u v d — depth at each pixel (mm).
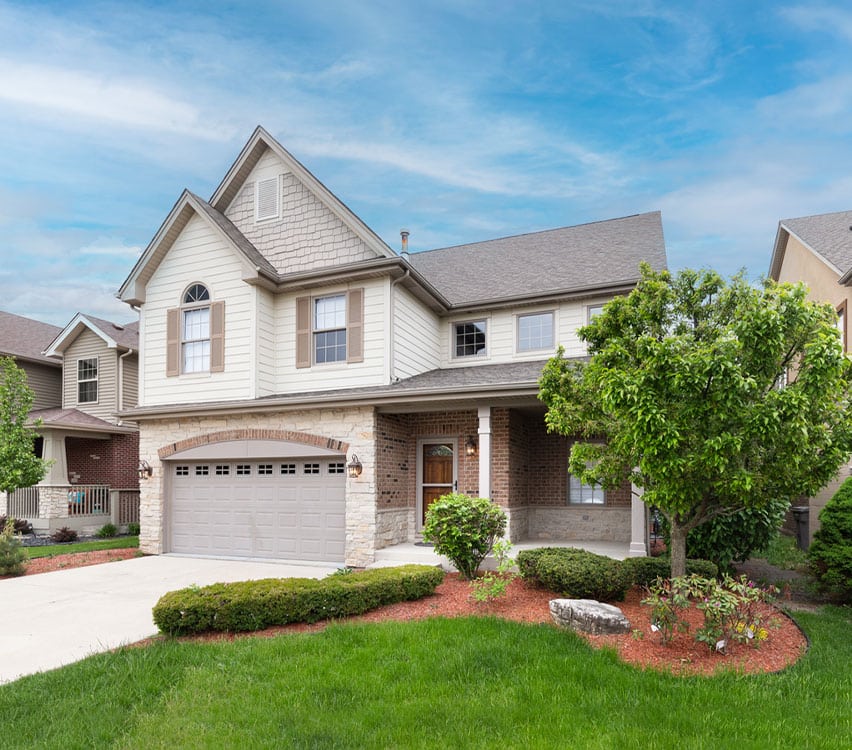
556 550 8992
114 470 20922
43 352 22531
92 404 21578
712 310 7656
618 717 4613
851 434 6496
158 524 14039
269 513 13195
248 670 5656
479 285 16109
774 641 6570
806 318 6406
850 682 5402
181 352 14547
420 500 13523
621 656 5949
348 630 6707
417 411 12492
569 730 4414
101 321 22469
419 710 4746
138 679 5512
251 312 13758
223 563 12562
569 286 14406
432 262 19000
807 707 4828
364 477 12078
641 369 6617
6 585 10336
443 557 11305
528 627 6703
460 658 5727
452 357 15633
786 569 11195
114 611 8469
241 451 13344
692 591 6305
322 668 5648
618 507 13328
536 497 14023
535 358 14664
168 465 14383
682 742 4223
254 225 14891
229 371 13859
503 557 8906
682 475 6621
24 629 7570
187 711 4840
